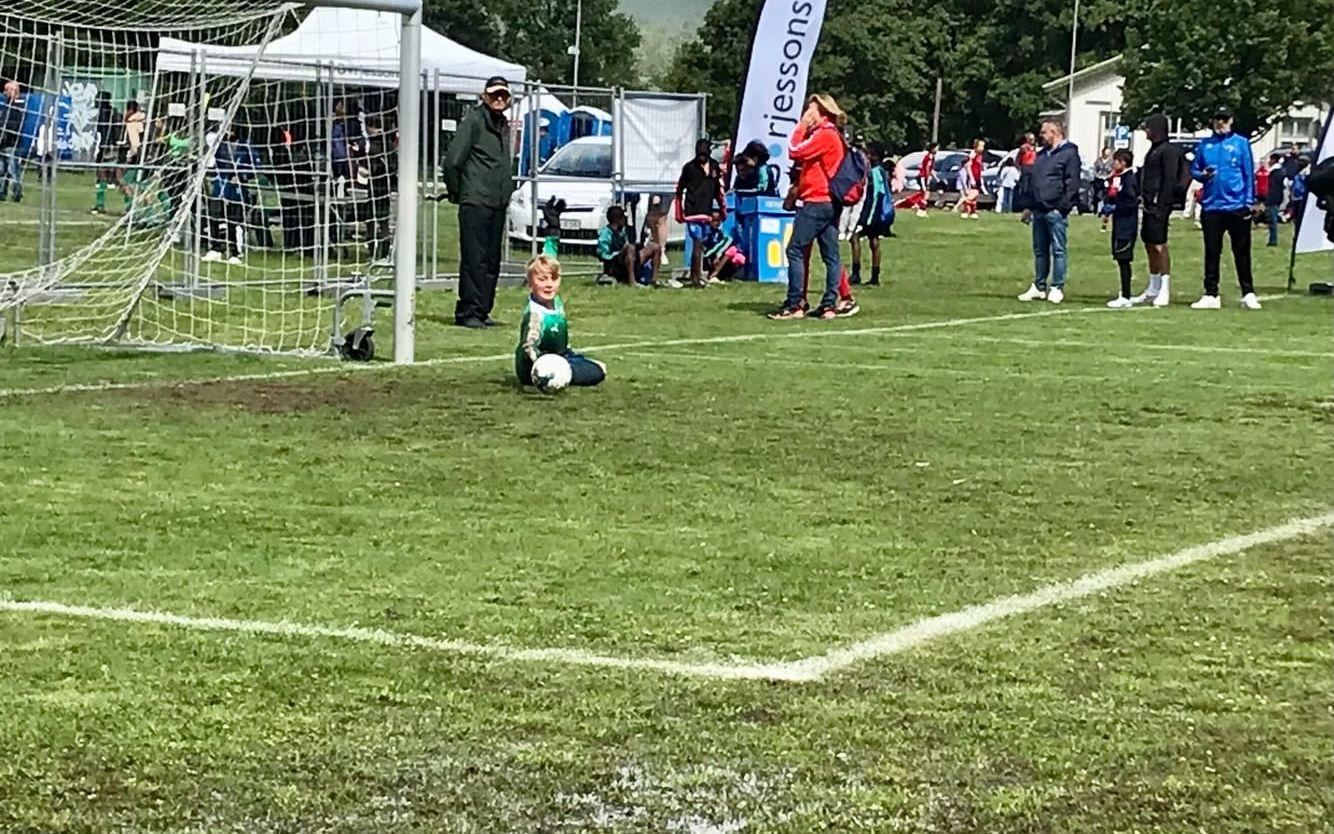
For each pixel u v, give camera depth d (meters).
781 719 8.46
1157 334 21.50
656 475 14.12
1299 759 7.98
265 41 19.75
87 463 14.20
